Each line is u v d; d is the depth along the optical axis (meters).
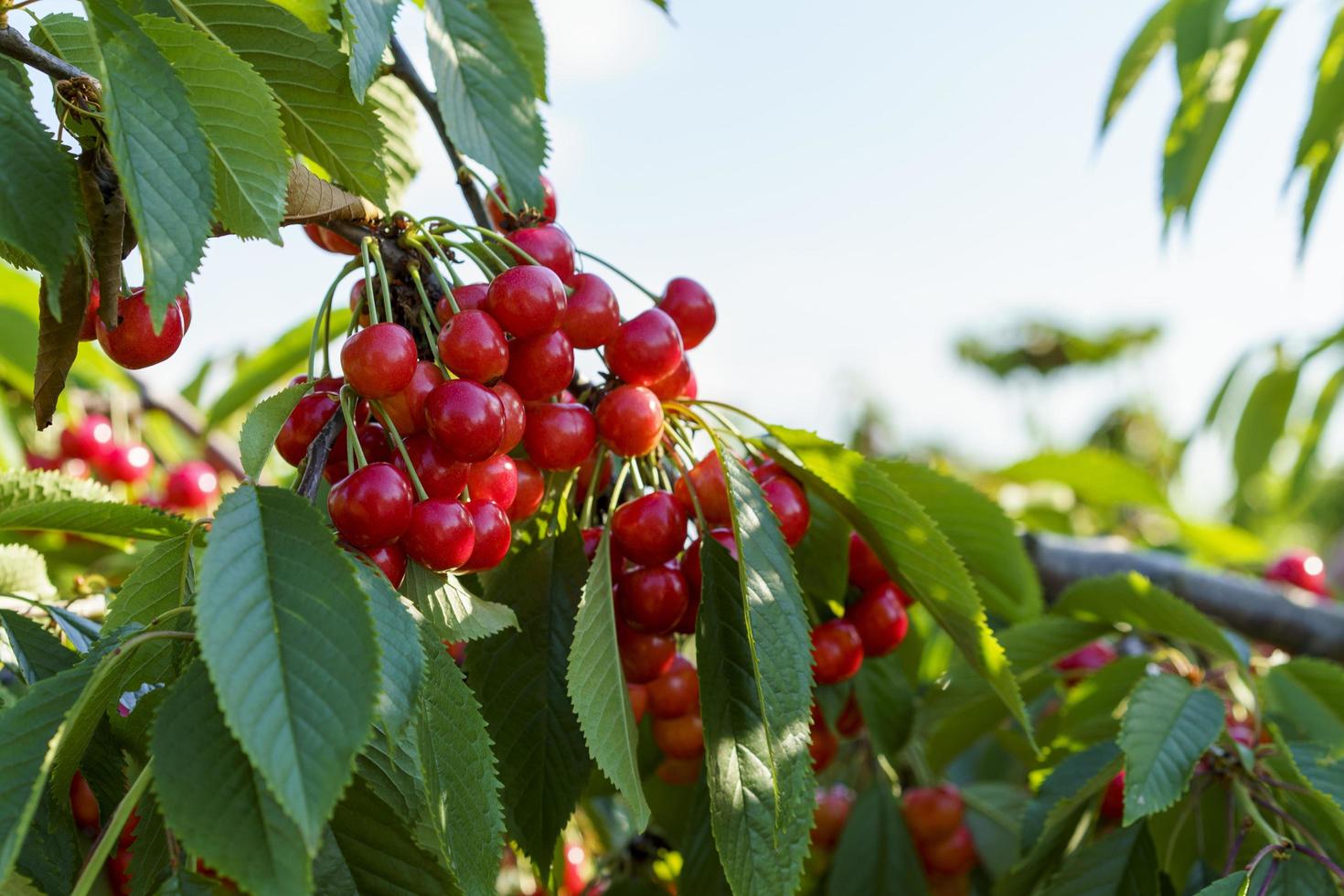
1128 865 0.80
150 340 0.69
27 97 0.66
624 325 0.76
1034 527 1.35
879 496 0.76
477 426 0.69
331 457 0.72
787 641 0.70
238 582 0.61
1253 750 0.83
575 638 0.71
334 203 0.72
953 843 0.99
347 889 0.65
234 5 0.72
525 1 0.84
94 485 0.81
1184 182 1.13
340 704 0.60
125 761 0.68
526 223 0.78
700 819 0.81
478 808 0.65
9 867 0.59
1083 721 0.92
